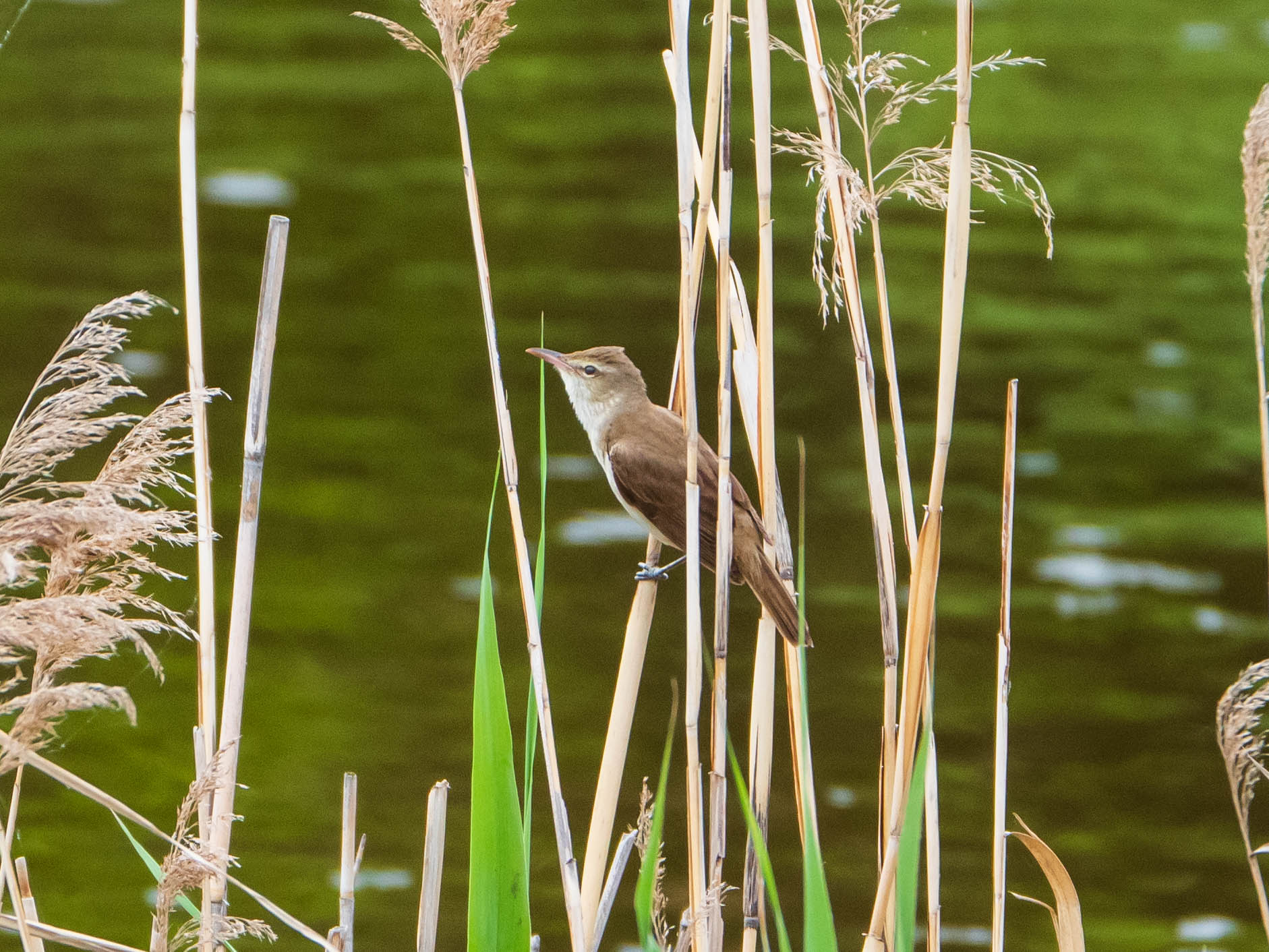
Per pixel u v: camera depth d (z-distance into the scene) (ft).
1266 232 17.13
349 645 42.98
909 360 62.18
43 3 98.84
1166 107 87.15
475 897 16.70
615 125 85.66
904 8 93.50
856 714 41.32
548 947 33.22
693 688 17.03
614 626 44.80
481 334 62.39
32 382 54.70
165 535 15.03
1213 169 80.33
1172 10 102.63
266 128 82.79
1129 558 49.42
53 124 80.84
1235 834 37.52
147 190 73.92
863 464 54.60
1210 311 66.33
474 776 16.66
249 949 31.89
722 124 17.56
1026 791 38.81
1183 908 34.81
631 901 34.76
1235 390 59.88
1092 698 42.39
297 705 40.16
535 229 72.02
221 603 44.80
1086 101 86.38
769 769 18.70
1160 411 58.39
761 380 18.67
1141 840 37.11
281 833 35.70
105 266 65.46
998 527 51.34
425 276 67.31
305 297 64.80
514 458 18.03
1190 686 42.91
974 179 16.30
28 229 68.74
